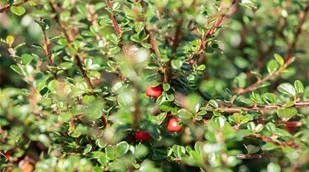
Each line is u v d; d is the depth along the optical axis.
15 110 0.40
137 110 0.36
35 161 0.42
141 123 0.36
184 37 0.37
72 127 0.38
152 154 0.38
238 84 0.46
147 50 0.38
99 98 0.38
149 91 0.38
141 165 0.37
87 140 0.39
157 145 0.40
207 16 0.38
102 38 0.40
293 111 0.36
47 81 0.41
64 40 0.37
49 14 0.37
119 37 0.37
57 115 0.39
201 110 0.38
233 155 0.38
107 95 0.39
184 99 0.38
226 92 0.40
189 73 0.38
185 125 0.39
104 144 0.37
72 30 0.42
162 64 0.36
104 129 0.38
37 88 0.38
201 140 0.40
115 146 0.37
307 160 0.40
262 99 0.38
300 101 0.39
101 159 0.37
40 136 0.41
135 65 0.37
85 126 0.38
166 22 0.34
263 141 0.38
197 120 0.38
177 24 0.34
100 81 0.42
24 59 0.39
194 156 0.36
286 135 0.36
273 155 0.38
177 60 0.35
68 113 0.37
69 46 0.37
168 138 0.41
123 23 0.38
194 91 0.39
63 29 0.37
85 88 0.38
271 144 0.36
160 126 0.39
